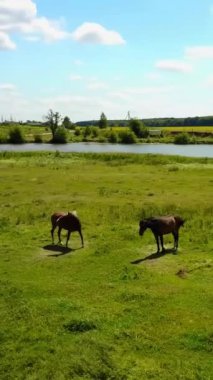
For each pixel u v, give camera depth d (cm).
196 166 5116
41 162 5650
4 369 974
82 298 1360
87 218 2495
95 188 3653
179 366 978
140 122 14625
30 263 1738
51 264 1717
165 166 5178
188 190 3512
